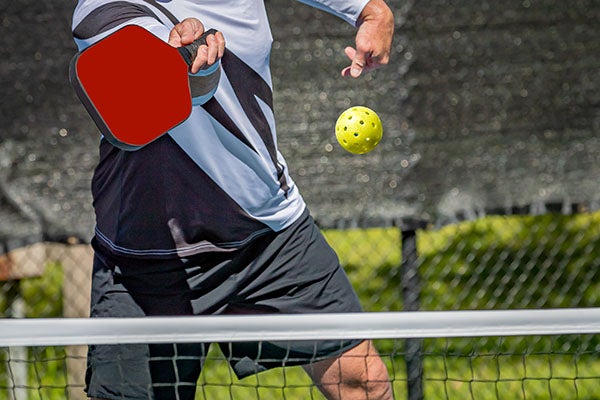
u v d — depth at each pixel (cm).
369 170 1491
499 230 2378
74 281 1587
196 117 814
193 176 834
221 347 888
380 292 1988
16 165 1459
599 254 2153
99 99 606
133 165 834
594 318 798
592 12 1515
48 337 772
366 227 1490
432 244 2053
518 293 2131
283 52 1485
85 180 1473
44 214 1464
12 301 1725
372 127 855
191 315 805
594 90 1518
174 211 841
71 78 608
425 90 1503
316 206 1491
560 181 1512
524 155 1509
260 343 873
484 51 1508
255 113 838
